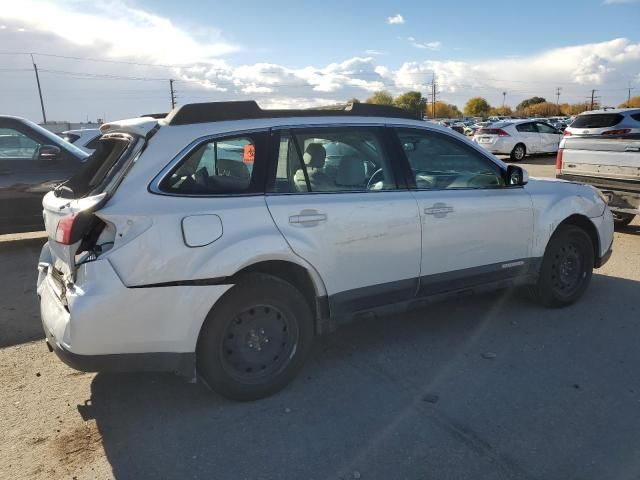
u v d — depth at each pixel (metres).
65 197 3.49
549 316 4.76
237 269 3.18
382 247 3.75
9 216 7.31
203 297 3.11
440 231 4.01
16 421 3.23
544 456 2.82
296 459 2.84
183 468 2.78
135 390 3.60
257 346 3.38
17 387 3.65
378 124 3.93
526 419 3.16
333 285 3.60
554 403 3.33
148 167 3.12
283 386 3.50
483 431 3.05
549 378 3.65
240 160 3.37
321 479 2.68
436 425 3.12
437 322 4.66
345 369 3.84
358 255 3.66
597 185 7.89
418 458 2.82
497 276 4.44
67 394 3.55
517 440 2.96
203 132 3.29
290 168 3.52
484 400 3.38
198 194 3.19
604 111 8.30
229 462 2.82
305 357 3.57
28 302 5.36
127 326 2.97
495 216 4.30
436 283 4.08
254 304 3.30
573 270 4.97
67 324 2.94
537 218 4.58
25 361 4.05
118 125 3.49
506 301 5.13
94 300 2.89
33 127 7.56
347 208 3.60
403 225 3.82
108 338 2.95
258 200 3.34
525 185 4.66
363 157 3.83
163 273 3.01
